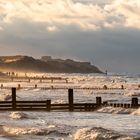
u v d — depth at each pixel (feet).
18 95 374.02
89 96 368.48
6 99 264.72
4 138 106.73
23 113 168.86
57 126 130.62
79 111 192.65
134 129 130.52
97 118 165.68
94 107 197.06
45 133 114.52
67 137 107.45
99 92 439.63
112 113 184.85
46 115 173.58
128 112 185.16
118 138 97.14
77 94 403.95
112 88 529.04
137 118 166.30
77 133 104.47
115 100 305.94
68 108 193.26
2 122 143.64
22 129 119.24
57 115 174.29
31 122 144.66
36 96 360.07
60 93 420.77
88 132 102.78
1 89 501.15
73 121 153.38
